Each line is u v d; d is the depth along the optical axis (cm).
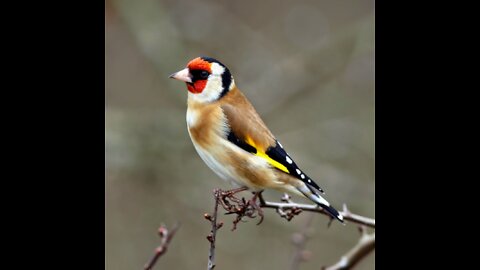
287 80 1326
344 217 738
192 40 1355
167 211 1239
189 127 812
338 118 1364
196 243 1231
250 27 1465
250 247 1238
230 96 813
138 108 1336
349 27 1410
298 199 1202
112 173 1244
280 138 1307
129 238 1216
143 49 1284
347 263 798
